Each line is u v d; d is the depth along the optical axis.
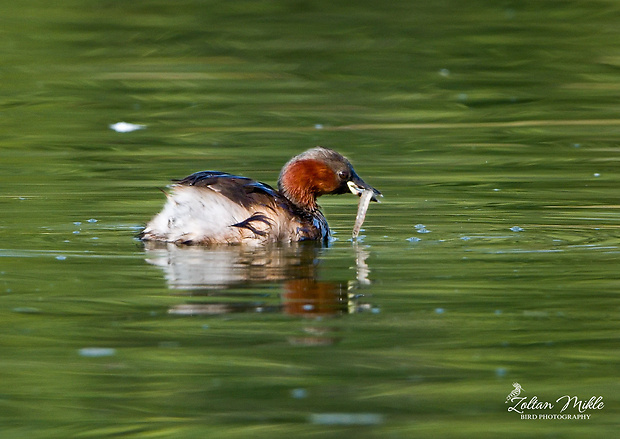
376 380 9.23
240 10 34.41
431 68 28.28
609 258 12.95
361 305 11.05
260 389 9.05
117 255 13.08
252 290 11.59
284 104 24.97
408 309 10.94
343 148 21.14
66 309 10.94
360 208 14.63
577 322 10.53
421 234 14.52
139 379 9.23
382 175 18.92
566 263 12.72
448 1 35.12
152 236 13.89
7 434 8.32
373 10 34.44
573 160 20.05
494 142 21.70
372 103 25.12
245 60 29.03
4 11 33.12
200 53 29.69
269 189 14.39
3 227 14.55
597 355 9.69
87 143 21.52
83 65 28.23
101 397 8.91
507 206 16.27
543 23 32.56
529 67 28.34
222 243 13.78
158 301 11.20
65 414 8.66
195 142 21.69
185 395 8.97
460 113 24.34
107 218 15.24
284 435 8.23
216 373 9.36
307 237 14.16
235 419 8.53
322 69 28.20
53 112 24.14
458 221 15.36
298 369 9.44
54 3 34.53
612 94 25.83
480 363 9.56
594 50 29.69
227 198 13.84
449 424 8.43
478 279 12.02
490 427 8.39
